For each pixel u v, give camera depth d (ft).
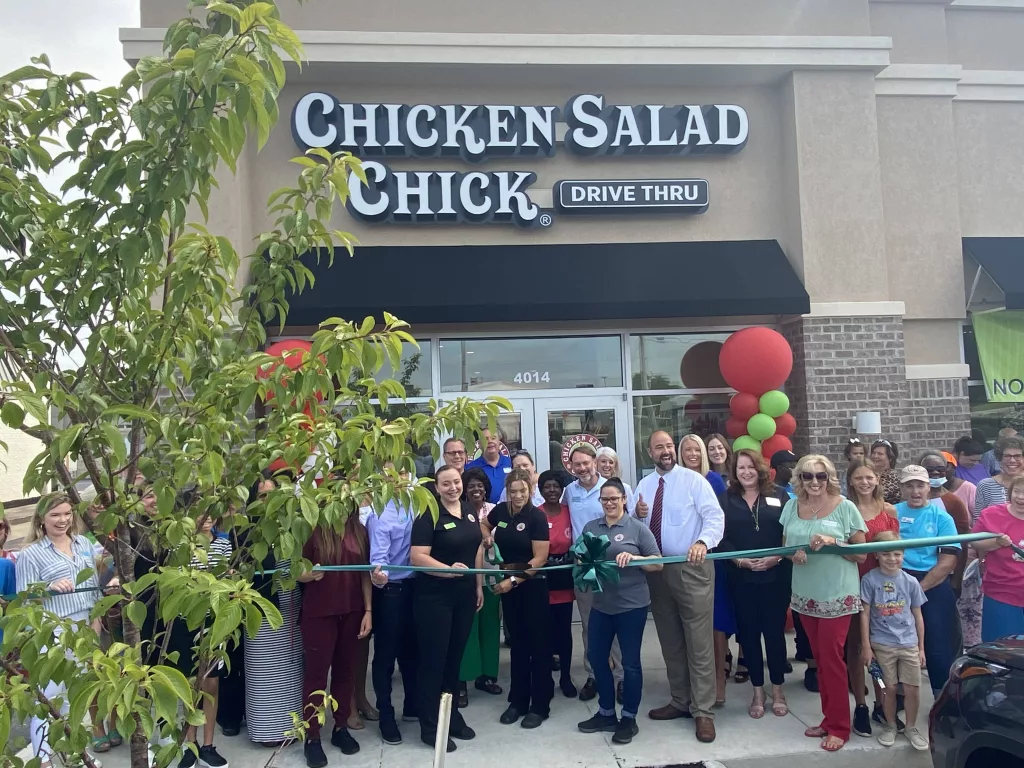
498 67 28.40
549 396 29.71
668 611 18.44
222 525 8.20
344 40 27.37
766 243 30.19
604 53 28.58
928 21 31.99
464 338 29.37
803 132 29.60
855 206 29.60
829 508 17.19
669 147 29.45
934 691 18.40
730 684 21.30
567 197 28.84
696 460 20.29
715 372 30.40
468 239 28.91
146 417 6.74
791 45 29.25
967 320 31.73
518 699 18.70
